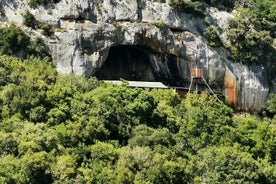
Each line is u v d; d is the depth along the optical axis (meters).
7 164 87.12
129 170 91.88
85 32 133.25
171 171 93.75
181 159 98.38
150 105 109.88
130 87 122.56
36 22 131.12
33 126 95.44
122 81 123.06
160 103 114.50
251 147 112.25
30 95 101.12
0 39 126.81
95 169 91.00
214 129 111.00
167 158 96.62
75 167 89.81
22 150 90.62
